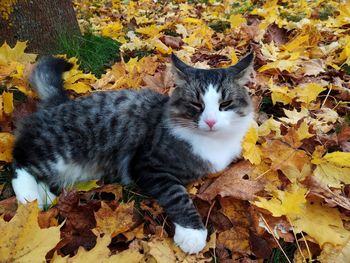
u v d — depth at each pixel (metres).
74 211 0.39
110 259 0.31
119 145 0.46
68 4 0.70
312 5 1.04
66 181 0.47
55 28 0.67
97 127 0.46
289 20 0.94
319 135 0.48
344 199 0.39
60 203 0.39
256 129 0.47
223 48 0.78
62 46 0.67
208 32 0.85
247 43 0.77
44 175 0.46
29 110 0.52
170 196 0.41
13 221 0.31
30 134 0.46
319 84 0.59
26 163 0.45
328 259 0.34
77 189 0.43
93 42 0.73
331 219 0.38
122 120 0.46
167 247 0.36
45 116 0.47
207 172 0.44
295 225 0.37
